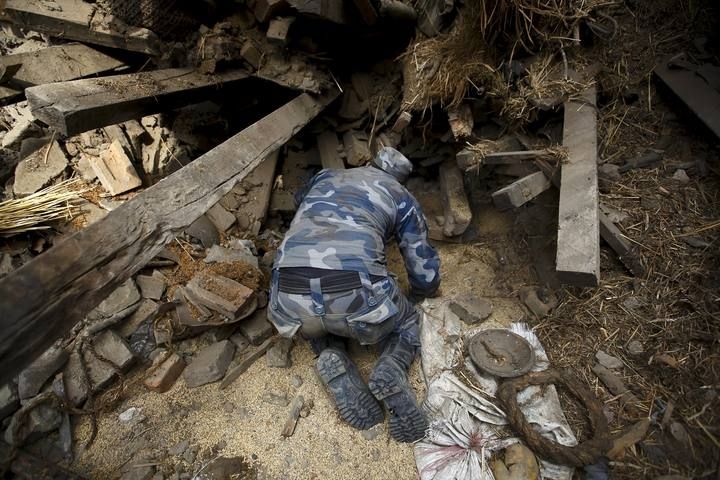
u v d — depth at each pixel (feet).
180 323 6.78
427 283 7.29
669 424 5.47
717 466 5.08
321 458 5.86
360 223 6.12
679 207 6.91
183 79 7.35
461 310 7.31
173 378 6.64
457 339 7.02
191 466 5.75
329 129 9.93
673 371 5.86
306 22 8.03
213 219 8.39
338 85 8.91
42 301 3.30
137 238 4.29
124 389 6.49
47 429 5.78
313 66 8.46
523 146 7.63
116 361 6.39
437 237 8.86
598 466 5.30
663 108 7.77
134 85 6.42
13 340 3.06
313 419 6.28
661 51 7.96
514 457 5.48
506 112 7.80
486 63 7.59
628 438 5.39
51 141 8.21
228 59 7.87
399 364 6.29
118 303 6.83
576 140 6.77
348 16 8.02
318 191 6.63
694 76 7.48
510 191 6.46
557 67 7.64
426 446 5.82
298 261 5.79
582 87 7.34
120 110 6.14
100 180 8.02
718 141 7.22
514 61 7.68
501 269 8.22
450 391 6.32
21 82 7.46
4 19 6.79
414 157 9.81
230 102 9.64
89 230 3.89
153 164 8.78
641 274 6.61
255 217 8.71
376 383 5.64
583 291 6.93
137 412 6.28
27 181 7.80
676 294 6.32
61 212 7.45
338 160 9.60
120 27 7.29
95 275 3.80
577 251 5.61
